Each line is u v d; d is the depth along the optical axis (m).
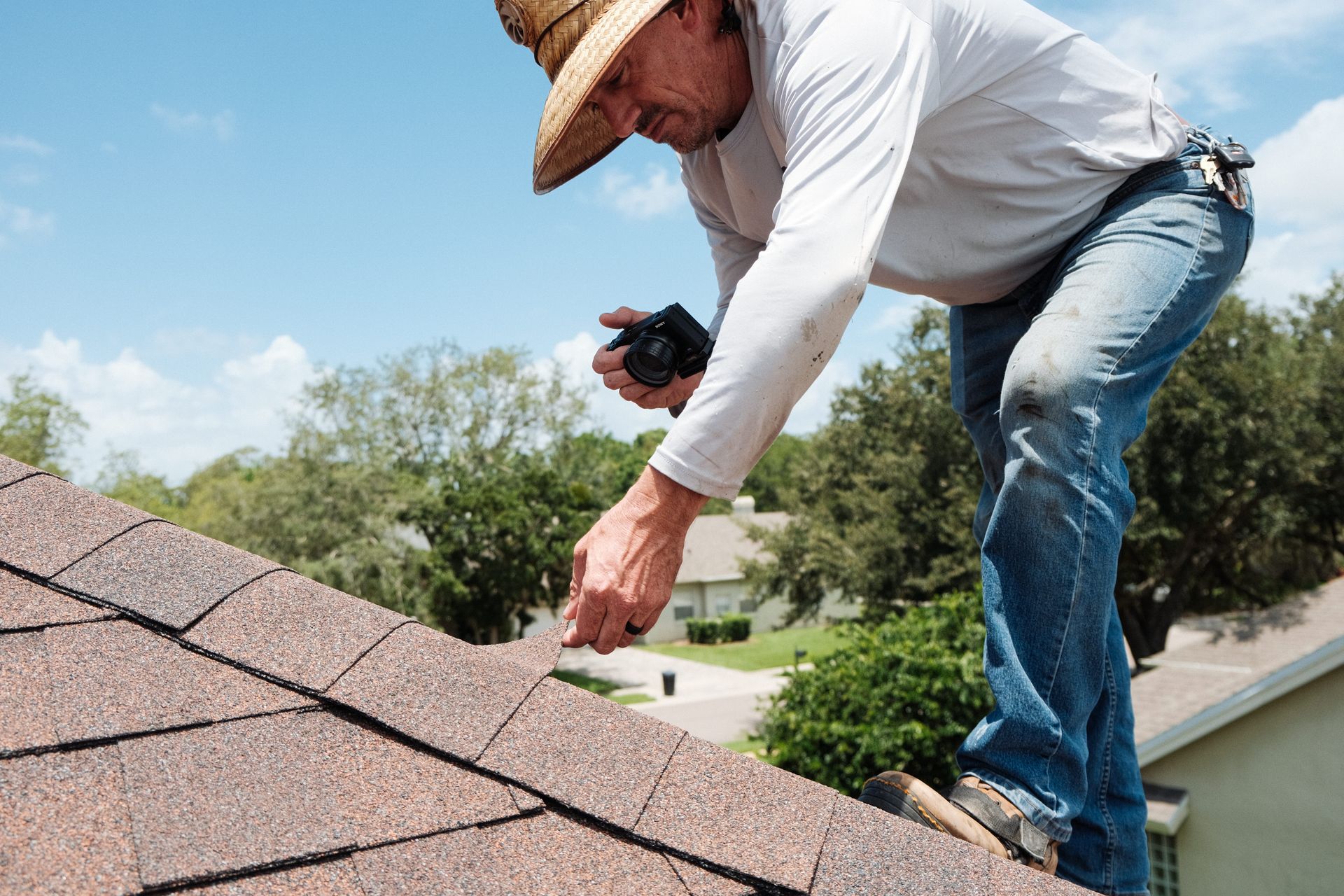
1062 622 1.43
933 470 20.91
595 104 1.73
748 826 1.09
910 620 11.09
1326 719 8.95
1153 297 1.50
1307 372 21.19
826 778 9.78
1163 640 22.55
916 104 1.34
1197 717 9.16
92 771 0.97
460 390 30.84
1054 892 1.08
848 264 1.22
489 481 30.45
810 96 1.33
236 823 0.94
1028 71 1.54
